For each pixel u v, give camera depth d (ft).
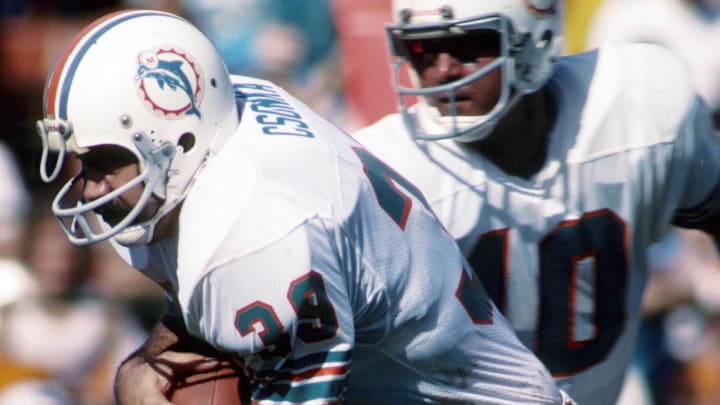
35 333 66.80
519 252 46.11
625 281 47.91
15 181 81.82
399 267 39.32
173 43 38.22
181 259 37.73
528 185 45.65
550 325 47.39
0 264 68.28
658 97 46.62
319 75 83.46
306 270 36.65
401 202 39.91
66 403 66.44
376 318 39.40
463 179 45.37
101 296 68.28
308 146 38.70
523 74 44.29
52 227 68.18
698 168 48.14
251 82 41.93
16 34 91.76
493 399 42.45
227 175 37.52
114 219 38.88
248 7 88.07
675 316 75.46
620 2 80.94
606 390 50.03
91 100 37.42
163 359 42.91
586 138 45.91
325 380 37.60
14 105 90.02
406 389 41.50
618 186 46.42
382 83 70.74
